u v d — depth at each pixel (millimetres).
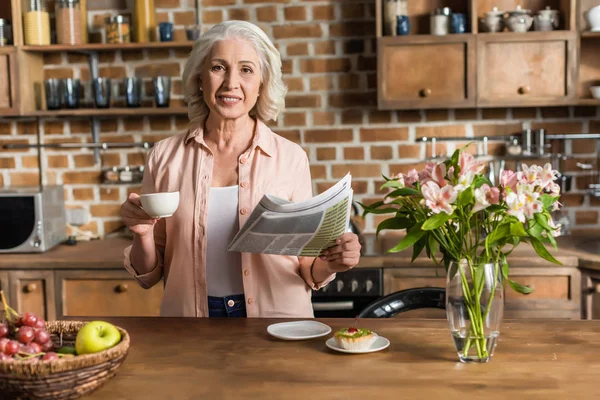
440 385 1382
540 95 3219
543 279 2977
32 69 3510
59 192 3520
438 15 3262
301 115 3576
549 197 1536
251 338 1709
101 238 3664
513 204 1427
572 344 1634
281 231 1726
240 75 2016
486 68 3223
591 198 3520
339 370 1475
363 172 3574
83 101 3654
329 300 3014
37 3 3439
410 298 2066
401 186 1566
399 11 3295
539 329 1761
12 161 3709
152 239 2006
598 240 3273
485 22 3271
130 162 3672
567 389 1352
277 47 3549
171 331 1773
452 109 3531
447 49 3225
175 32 3594
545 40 3193
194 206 2047
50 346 1432
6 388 1291
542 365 1490
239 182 2057
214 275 2031
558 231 1532
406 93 3252
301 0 3521
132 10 3602
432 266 2980
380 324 1822
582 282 2953
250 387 1387
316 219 1698
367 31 3504
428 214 1529
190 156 2113
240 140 2113
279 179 2090
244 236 1748
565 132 3504
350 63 3527
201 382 1416
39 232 3236
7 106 3398
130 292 3129
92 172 3682
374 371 1466
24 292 3152
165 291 2094
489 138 3508
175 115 3633
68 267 3123
